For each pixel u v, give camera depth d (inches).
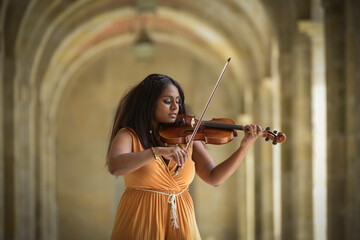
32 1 410.0
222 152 780.6
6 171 402.3
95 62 790.5
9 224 401.1
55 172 787.4
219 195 785.6
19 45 420.2
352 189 254.5
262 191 493.0
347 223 255.1
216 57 703.7
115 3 557.6
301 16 339.0
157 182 114.1
